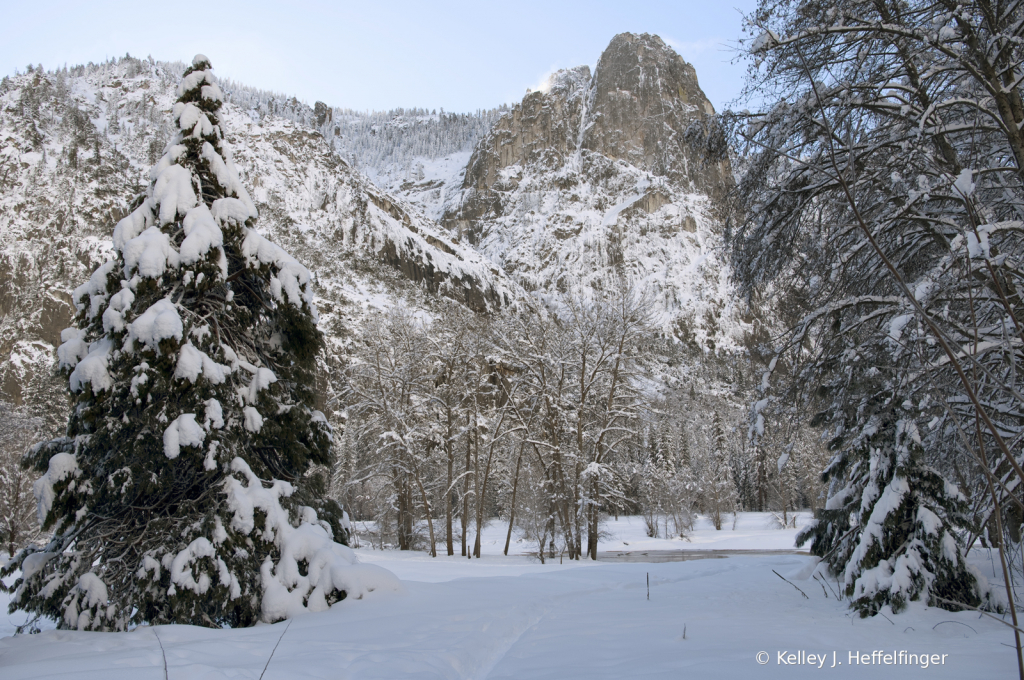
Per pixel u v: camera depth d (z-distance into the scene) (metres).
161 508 8.77
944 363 5.75
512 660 6.33
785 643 6.28
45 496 8.09
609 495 28.55
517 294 180.25
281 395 9.84
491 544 41.66
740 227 10.27
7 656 6.41
